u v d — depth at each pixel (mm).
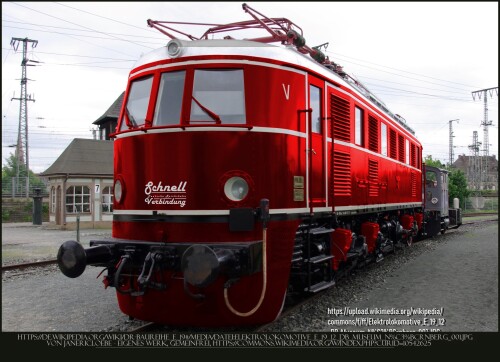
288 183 5641
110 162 25547
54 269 10688
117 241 5496
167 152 5355
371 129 9297
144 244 5250
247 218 5109
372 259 10344
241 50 5523
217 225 5184
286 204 5594
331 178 6938
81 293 8180
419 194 15250
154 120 5566
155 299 5379
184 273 4633
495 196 57219
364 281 8875
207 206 5203
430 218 18000
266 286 5375
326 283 6824
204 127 5266
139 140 5566
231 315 5305
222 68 5477
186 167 5262
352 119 8039
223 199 5203
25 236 19500
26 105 41312
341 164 7445
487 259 11930
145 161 5496
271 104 5527
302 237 6184
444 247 14711
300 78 6012
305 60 6309
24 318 6578
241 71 5480
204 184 5227
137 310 5590
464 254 12938
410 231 13570
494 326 6070
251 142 5332
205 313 5258
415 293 7898
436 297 7613
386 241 11070
